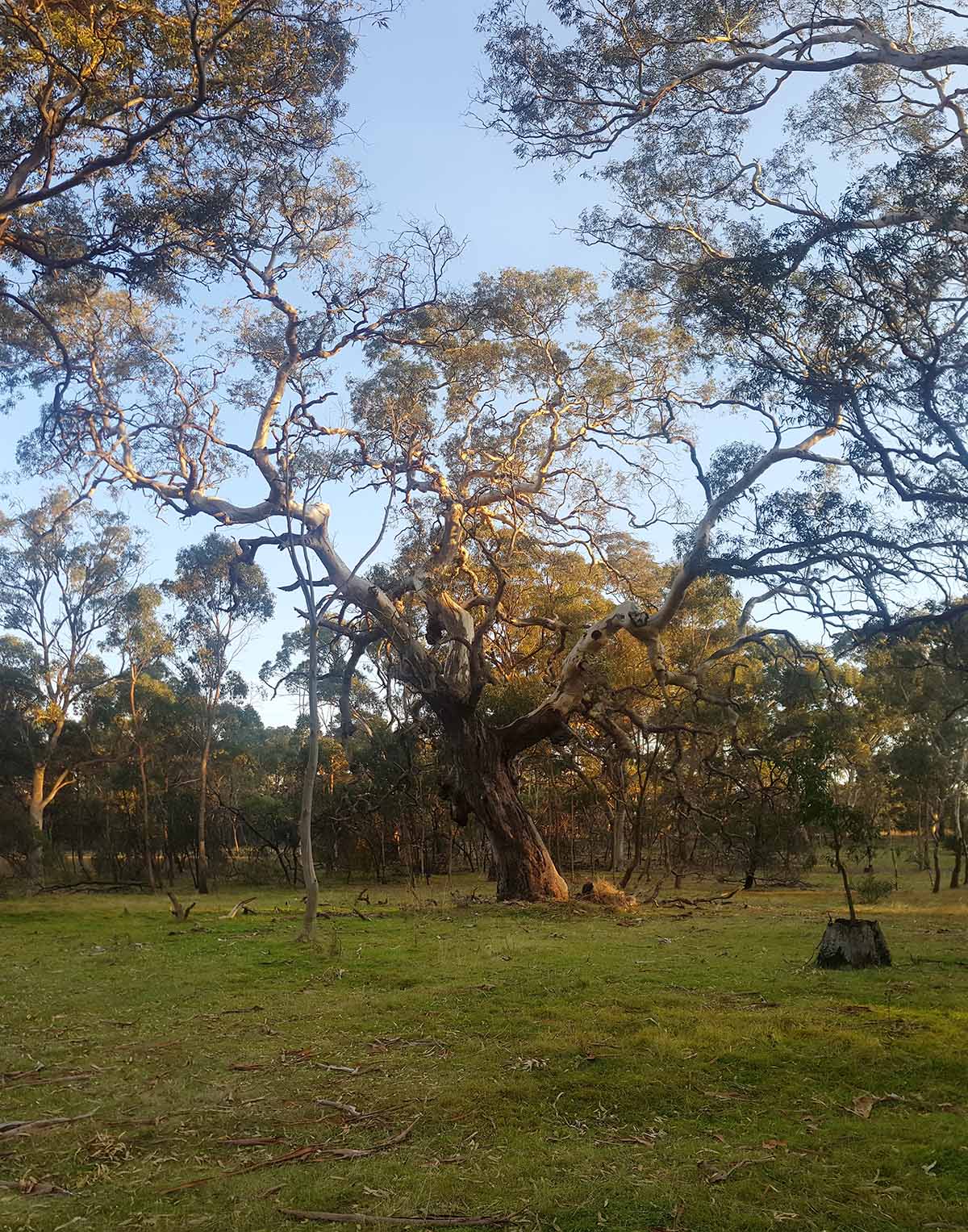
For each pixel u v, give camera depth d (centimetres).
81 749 4731
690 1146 566
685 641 3644
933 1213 470
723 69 1741
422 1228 459
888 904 2697
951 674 3219
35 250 1819
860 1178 514
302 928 1931
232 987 1173
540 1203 483
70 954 1588
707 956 1397
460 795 2612
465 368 2934
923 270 1357
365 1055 796
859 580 1627
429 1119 621
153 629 4547
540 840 2600
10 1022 967
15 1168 544
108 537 4550
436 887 3694
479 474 3091
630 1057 756
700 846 4144
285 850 4781
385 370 2758
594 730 3650
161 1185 515
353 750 4200
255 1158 559
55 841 5316
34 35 1445
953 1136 573
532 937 1714
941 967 1266
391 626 2692
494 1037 845
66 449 2656
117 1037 889
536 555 3719
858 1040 790
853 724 3503
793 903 2714
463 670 2797
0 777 4506
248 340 2844
